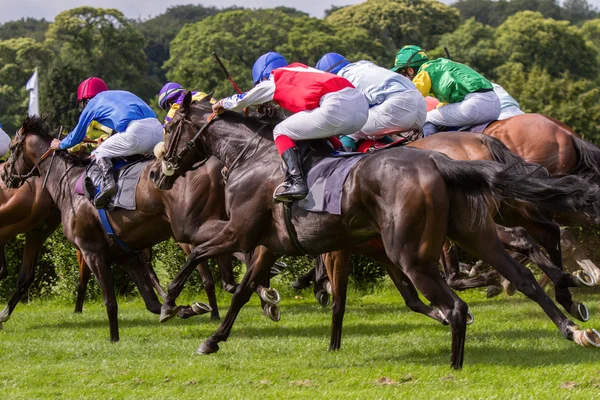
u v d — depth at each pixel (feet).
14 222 44.65
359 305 50.96
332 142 30.27
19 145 42.32
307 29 307.37
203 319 46.91
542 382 26.03
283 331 41.09
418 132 36.58
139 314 49.73
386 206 26.40
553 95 154.51
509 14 557.33
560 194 25.75
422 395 24.48
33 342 39.40
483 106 36.58
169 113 40.88
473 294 52.54
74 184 39.96
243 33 306.55
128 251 39.29
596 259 44.70
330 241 28.30
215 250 31.65
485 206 26.32
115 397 26.05
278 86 29.73
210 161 35.55
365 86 33.37
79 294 51.72
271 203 29.89
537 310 43.55
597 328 35.53
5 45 317.63
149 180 36.81
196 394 26.21
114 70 315.78
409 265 26.25
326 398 24.68
